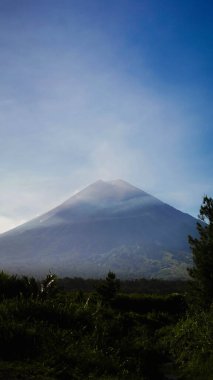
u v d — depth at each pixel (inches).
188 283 815.7
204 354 440.5
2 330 329.4
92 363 327.9
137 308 1093.1
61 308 441.1
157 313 967.6
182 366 436.1
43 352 318.7
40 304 434.6
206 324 511.8
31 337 330.0
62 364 303.7
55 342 342.3
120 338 446.9
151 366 391.2
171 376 402.9
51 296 609.3
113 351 380.5
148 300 1117.1
